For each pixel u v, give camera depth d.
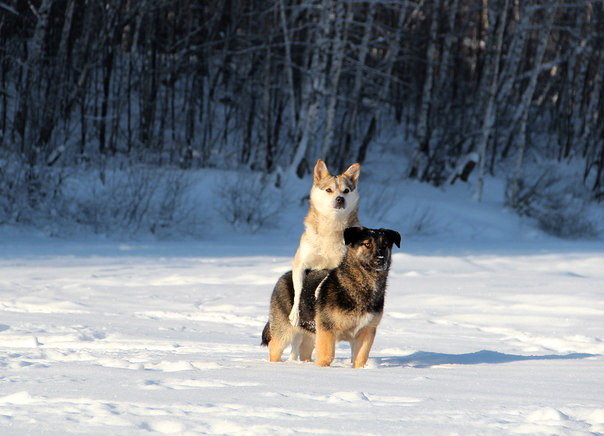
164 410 4.06
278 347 7.03
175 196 27.08
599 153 44.56
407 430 3.68
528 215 34.62
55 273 15.41
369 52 38.94
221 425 3.71
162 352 7.30
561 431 3.67
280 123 37.97
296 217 30.12
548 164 44.47
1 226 24.36
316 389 4.82
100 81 40.94
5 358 6.55
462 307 11.54
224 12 38.09
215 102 38.66
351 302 6.46
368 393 4.65
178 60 34.94
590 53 42.97
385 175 38.41
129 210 26.28
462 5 47.22
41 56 29.17
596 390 4.89
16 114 29.30
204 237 26.92
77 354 6.90
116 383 4.98
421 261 18.12
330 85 33.34
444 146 39.31
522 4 39.59
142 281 14.31
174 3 36.88
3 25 33.06
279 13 36.16
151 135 35.69
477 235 31.55
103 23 31.62
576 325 10.02
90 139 34.38
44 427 3.65
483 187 38.75
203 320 10.18
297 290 6.94
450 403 4.37
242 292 12.97
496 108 39.72
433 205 33.75
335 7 32.12
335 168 36.47
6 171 25.41
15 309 10.83
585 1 37.06
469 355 7.24
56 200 25.80
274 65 36.44
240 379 5.23
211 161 36.22
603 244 29.34
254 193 29.17
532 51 51.12
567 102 46.69
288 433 3.59
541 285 14.02
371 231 6.54
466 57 52.31
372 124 38.44
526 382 5.21
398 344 8.39
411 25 42.69
